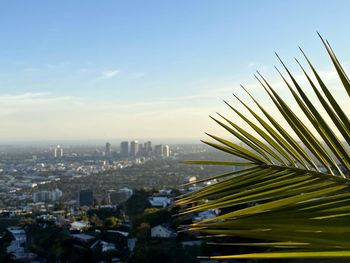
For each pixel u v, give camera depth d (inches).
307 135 58.0
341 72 55.7
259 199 58.4
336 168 58.0
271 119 60.6
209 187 62.7
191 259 964.0
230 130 64.9
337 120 55.7
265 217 50.9
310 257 44.5
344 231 46.4
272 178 62.2
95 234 1772.9
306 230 47.3
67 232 1813.5
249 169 64.1
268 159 63.7
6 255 1545.3
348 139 55.7
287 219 50.3
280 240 46.4
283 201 52.9
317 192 56.1
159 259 1077.1
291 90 57.9
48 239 1708.9
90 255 1461.6
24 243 1836.9
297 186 59.4
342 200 52.3
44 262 1563.7
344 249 44.0
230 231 48.4
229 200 58.9
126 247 1563.7
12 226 2266.2
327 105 55.7
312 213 51.0
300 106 57.7
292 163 62.4
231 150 66.4
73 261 1478.8
